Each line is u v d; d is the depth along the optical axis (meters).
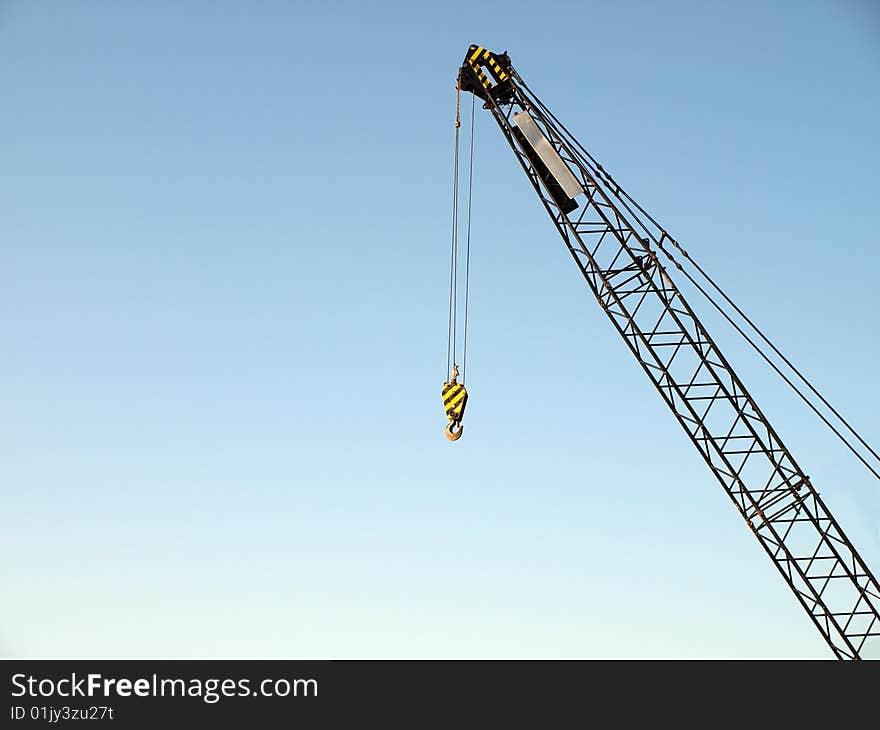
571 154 38.62
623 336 36.75
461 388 36.09
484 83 40.16
